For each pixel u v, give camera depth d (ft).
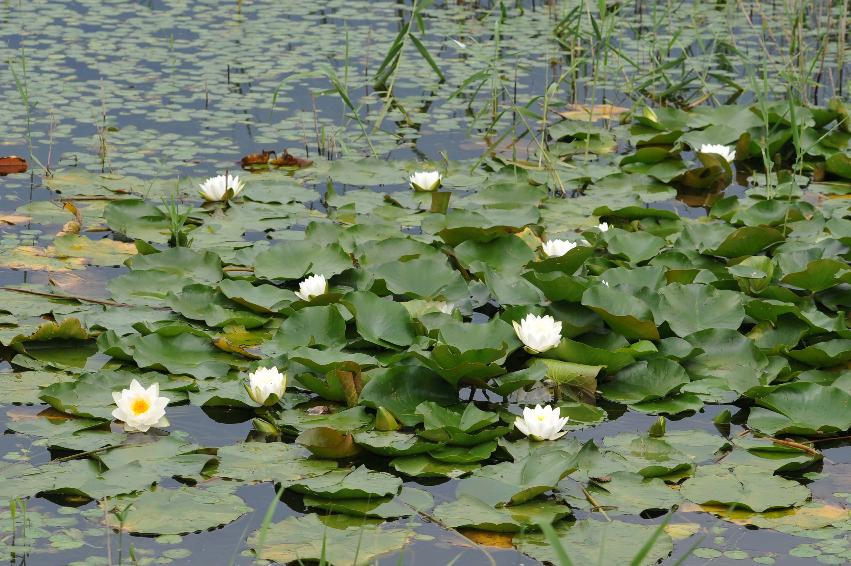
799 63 25.82
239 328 14.24
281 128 23.06
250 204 18.76
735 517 10.62
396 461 11.52
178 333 13.76
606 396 13.07
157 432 12.12
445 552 9.98
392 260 16.07
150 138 22.04
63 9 31.60
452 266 16.52
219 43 28.58
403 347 13.85
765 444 12.14
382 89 25.81
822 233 17.53
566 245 16.08
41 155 20.88
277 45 28.58
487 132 23.27
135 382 12.10
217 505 10.59
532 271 14.57
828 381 13.34
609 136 23.26
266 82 25.75
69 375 13.19
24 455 11.48
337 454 11.62
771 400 12.71
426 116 24.30
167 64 26.76
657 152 21.29
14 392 12.71
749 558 9.98
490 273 15.02
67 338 13.99
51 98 23.93
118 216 17.71
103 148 20.86
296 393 13.10
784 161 22.45
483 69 27.20
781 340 14.19
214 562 9.73
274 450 11.74
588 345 13.79
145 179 19.89
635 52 28.37
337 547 9.91
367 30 30.07
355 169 20.72
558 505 10.74
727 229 17.22
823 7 31.35
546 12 32.09
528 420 12.00
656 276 15.05
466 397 13.03
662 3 32.91
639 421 12.67
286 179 20.17
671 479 11.30
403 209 18.74
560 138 23.20
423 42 29.22
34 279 15.75
